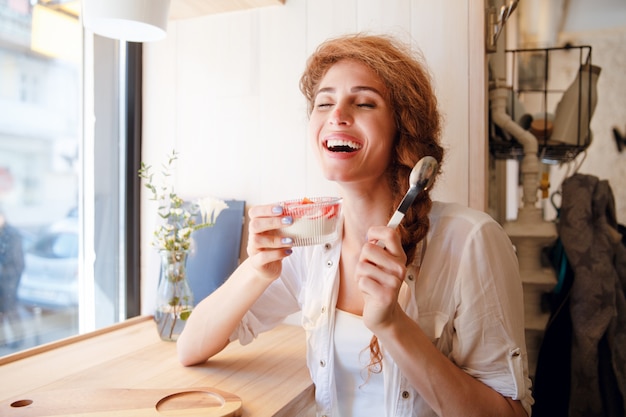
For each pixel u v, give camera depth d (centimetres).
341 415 95
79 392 84
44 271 152
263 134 146
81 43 158
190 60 155
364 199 94
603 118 137
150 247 157
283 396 89
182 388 91
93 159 159
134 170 159
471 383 80
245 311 99
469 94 122
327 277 98
